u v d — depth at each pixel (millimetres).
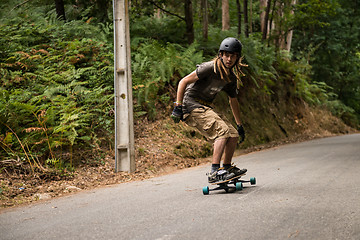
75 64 11023
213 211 3918
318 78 34062
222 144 5039
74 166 8125
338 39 33625
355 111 34531
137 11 15383
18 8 12508
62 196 6062
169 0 15859
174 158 9992
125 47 8539
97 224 3637
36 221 4031
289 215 3607
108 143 9562
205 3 16156
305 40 33719
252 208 3967
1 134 7727
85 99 9453
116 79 8406
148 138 10648
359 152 10219
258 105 17797
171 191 5559
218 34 15945
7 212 4820
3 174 7004
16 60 10172
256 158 10414
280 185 5500
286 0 22188
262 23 24922
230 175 4996
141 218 3787
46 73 10008
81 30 11969
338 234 3000
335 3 21859
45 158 7969
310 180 5879
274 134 17391
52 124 8273
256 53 17875
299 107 23188
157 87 11914
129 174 8156
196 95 5160
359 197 4406
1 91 8219
